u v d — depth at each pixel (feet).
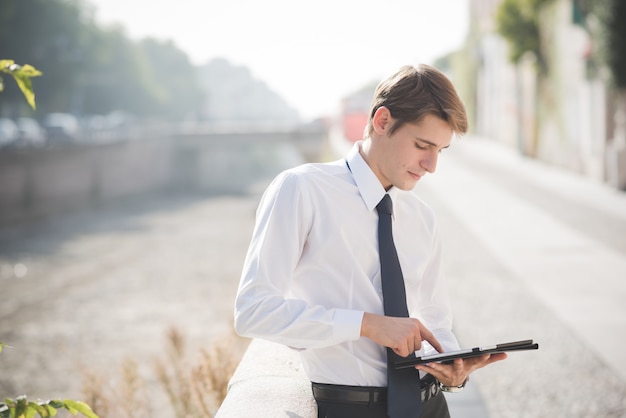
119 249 102.37
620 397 19.26
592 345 23.47
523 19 93.35
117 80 248.11
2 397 40.09
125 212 151.94
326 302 5.48
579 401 19.08
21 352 50.34
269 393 5.47
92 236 115.44
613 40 60.29
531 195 64.39
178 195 198.80
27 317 62.75
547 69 92.07
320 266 5.48
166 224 131.64
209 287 72.69
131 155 181.88
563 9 82.74
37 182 129.08
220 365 9.99
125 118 221.25
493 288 32.24
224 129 220.23
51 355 49.34
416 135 5.29
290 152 521.24
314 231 5.45
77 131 169.48
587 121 76.69
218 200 184.03
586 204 58.90
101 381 12.74
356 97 59.82
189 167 224.12
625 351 22.79
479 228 47.88
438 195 64.18
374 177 5.49
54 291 74.23
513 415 18.25
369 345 5.44
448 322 6.23
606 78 63.62
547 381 20.56
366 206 5.49
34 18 158.20
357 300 5.46
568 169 84.12
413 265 5.84
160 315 60.44
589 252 39.42
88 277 81.61
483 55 142.20
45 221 128.57
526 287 32.07
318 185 5.46
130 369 12.69
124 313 62.23
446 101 5.24
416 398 5.33
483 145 131.03
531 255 39.01
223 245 104.01
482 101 145.18
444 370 5.33
